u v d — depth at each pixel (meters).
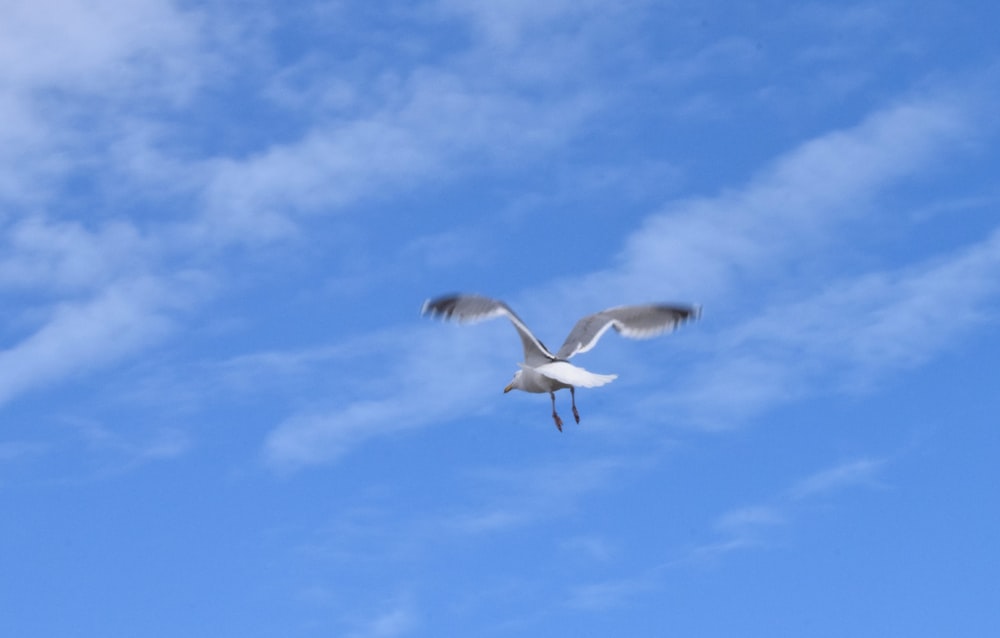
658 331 17.91
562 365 17.03
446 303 17.14
